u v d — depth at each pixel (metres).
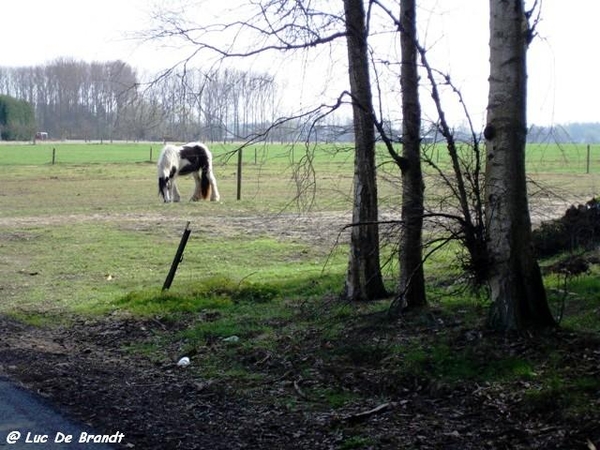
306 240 21.89
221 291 14.06
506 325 8.71
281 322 11.48
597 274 11.93
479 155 8.96
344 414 7.57
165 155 32.53
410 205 10.25
